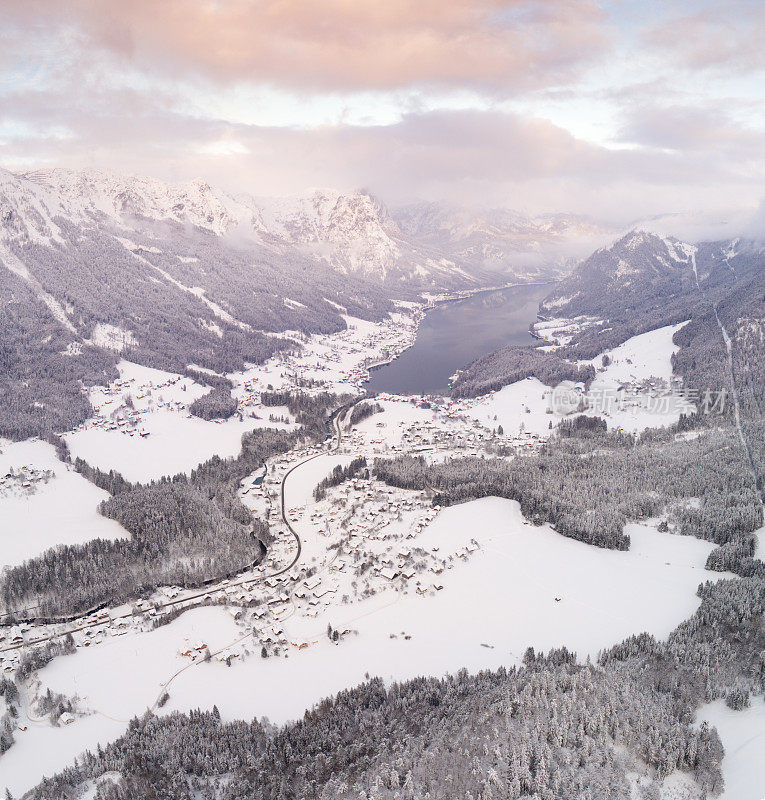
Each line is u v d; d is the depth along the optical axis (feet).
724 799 518.37
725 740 583.17
